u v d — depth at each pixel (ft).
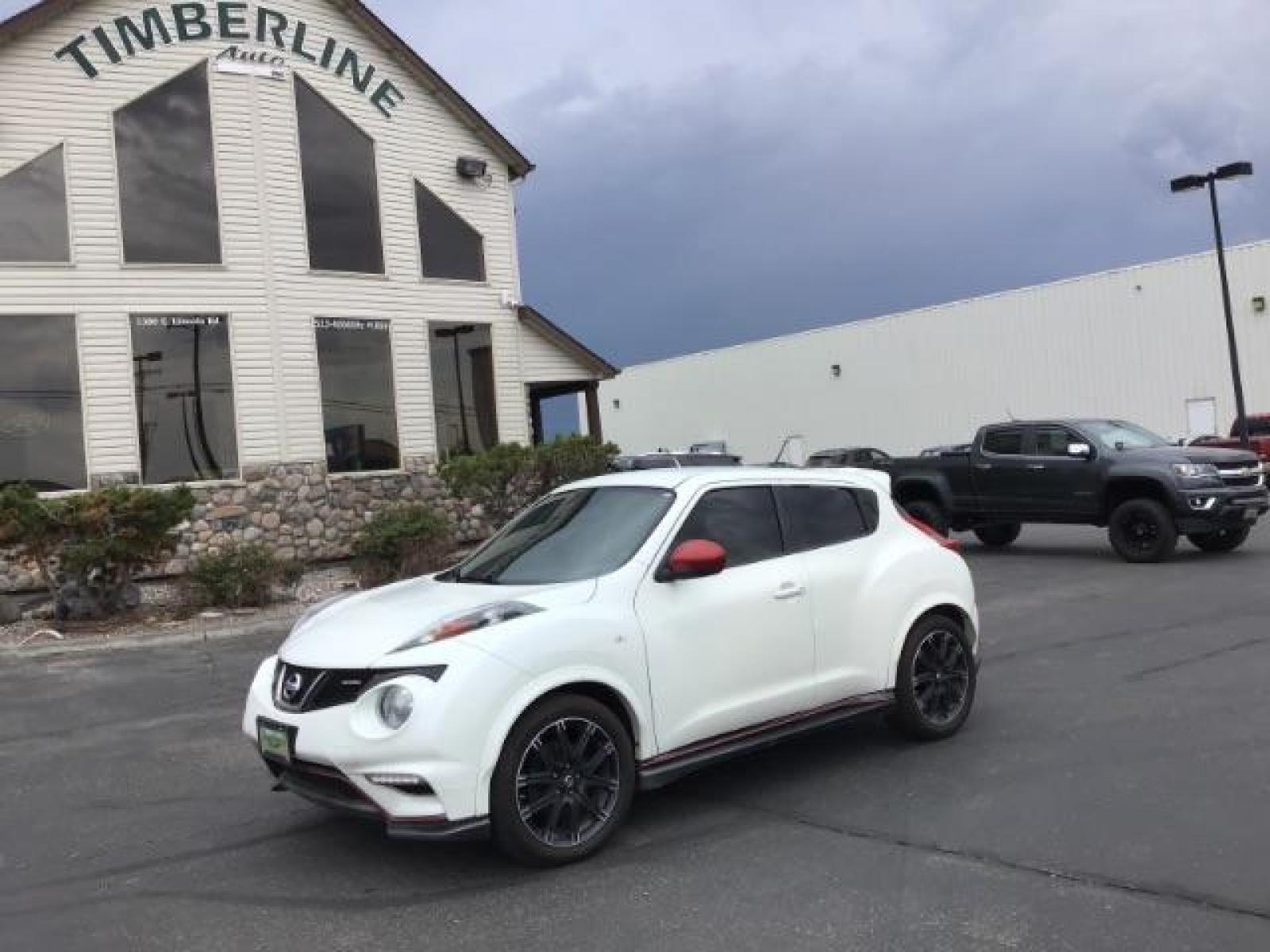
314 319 56.65
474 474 52.13
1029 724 22.04
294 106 56.54
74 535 40.88
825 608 19.35
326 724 15.19
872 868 15.12
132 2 52.39
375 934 13.83
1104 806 17.03
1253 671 25.36
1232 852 14.94
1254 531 57.88
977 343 127.03
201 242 53.83
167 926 14.40
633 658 16.53
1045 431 51.31
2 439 48.93
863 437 142.31
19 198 49.80
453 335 62.64
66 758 23.58
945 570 21.54
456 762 14.62
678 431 173.37
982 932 13.01
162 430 52.24
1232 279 102.89
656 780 16.76
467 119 63.41
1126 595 38.17
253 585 43.55
